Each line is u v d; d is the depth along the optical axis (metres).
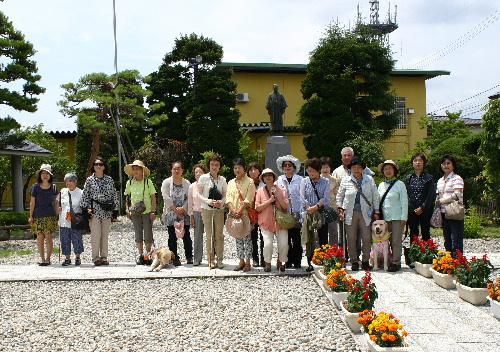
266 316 6.61
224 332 6.00
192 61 27.61
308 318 6.51
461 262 7.51
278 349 5.43
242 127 28.55
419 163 8.91
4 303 7.45
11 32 18.03
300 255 9.27
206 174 9.52
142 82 24.59
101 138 27.44
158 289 8.10
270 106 17.53
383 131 28.06
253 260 9.73
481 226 16.08
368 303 6.03
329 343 5.56
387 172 8.88
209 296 7.61
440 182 8.95
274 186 8.80
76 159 27.95
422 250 8.52
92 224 10.11
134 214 10.11
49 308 7.16
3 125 17.50
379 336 5.00
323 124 27.09
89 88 23.34
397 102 32.69
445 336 5.61
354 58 27.53
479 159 17.53
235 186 8.96
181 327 6.24
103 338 5.88
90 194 10.11
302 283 8.35
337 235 9.15
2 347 5.62
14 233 18.45
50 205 10.30
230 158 26.88
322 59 27.39
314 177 8.78
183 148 26.80
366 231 8.84
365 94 28.77
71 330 6.18
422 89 33.16
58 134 30.41
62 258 12.04
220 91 26.58
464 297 7.04
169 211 9.80
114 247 13.95
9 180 28.38
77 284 8.53
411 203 8.96
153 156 25.92
